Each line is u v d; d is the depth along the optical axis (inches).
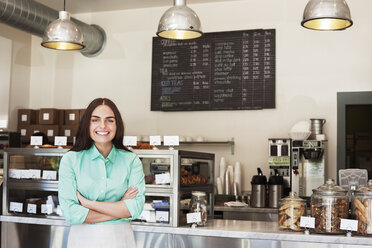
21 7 187.6
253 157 215.5
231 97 219.0
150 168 131.8
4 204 149.2
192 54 225.9
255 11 219.0
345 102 204.8
